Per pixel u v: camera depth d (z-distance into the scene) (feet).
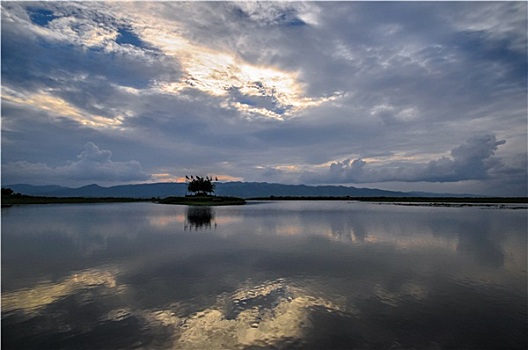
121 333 30.96
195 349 28.17
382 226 119.55
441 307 37.45
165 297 40.81
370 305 38.04
